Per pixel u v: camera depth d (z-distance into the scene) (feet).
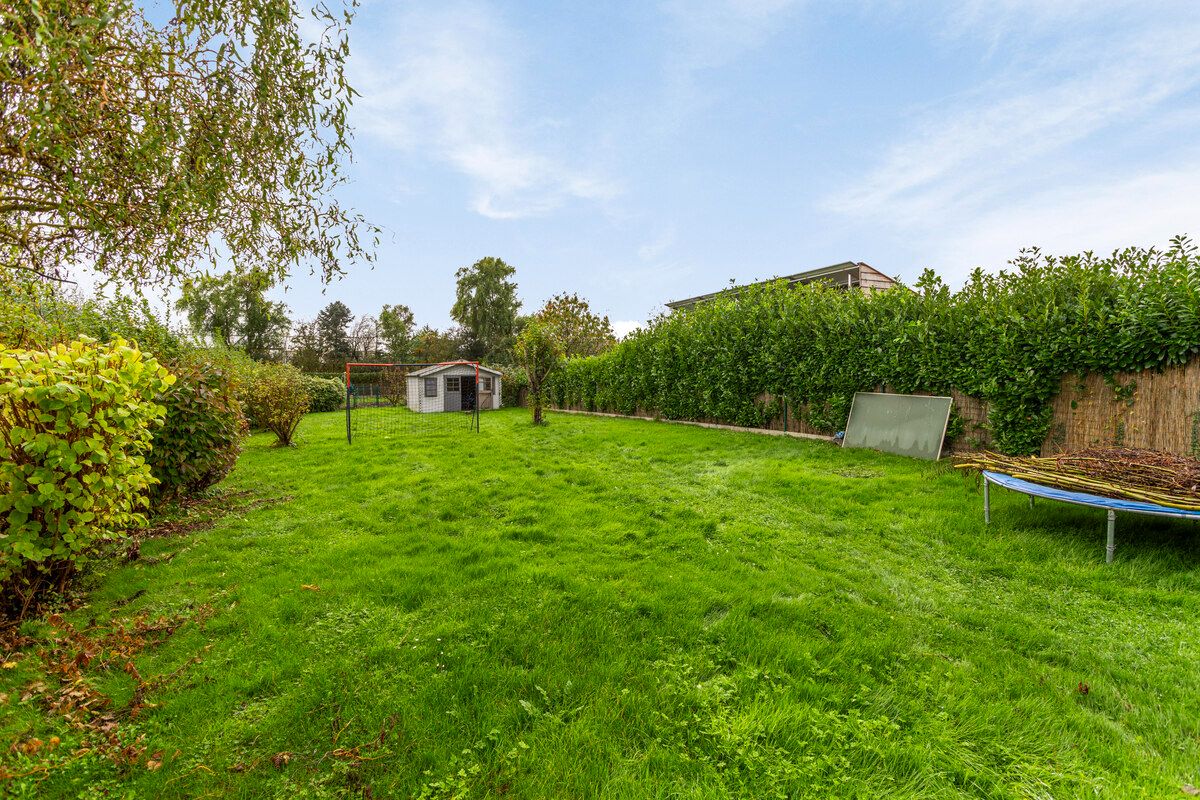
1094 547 12.70
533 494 20.11
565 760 6.01
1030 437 21.29
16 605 9.62
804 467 24.06
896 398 27.22
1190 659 8.07
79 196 8.57
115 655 8.17
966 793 5.52
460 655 8.26
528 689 7.40
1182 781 5.60
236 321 102.63
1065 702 7.04
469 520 16.69
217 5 9.87
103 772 5.79
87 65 6.79
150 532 15.21
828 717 6.68
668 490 20.59
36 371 9.04
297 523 16.38
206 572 12.10
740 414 39.83
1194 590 10.46
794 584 11.18
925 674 7.68
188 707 6.98
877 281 63.98
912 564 12.52
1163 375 17.54
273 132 11.12
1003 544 13.25
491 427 49.06
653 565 12.32
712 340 42.39
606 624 9.30
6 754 5.95
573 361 71.67
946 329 24.61
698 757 6.07
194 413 17.37
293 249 12.75
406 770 5.85
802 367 33.30
